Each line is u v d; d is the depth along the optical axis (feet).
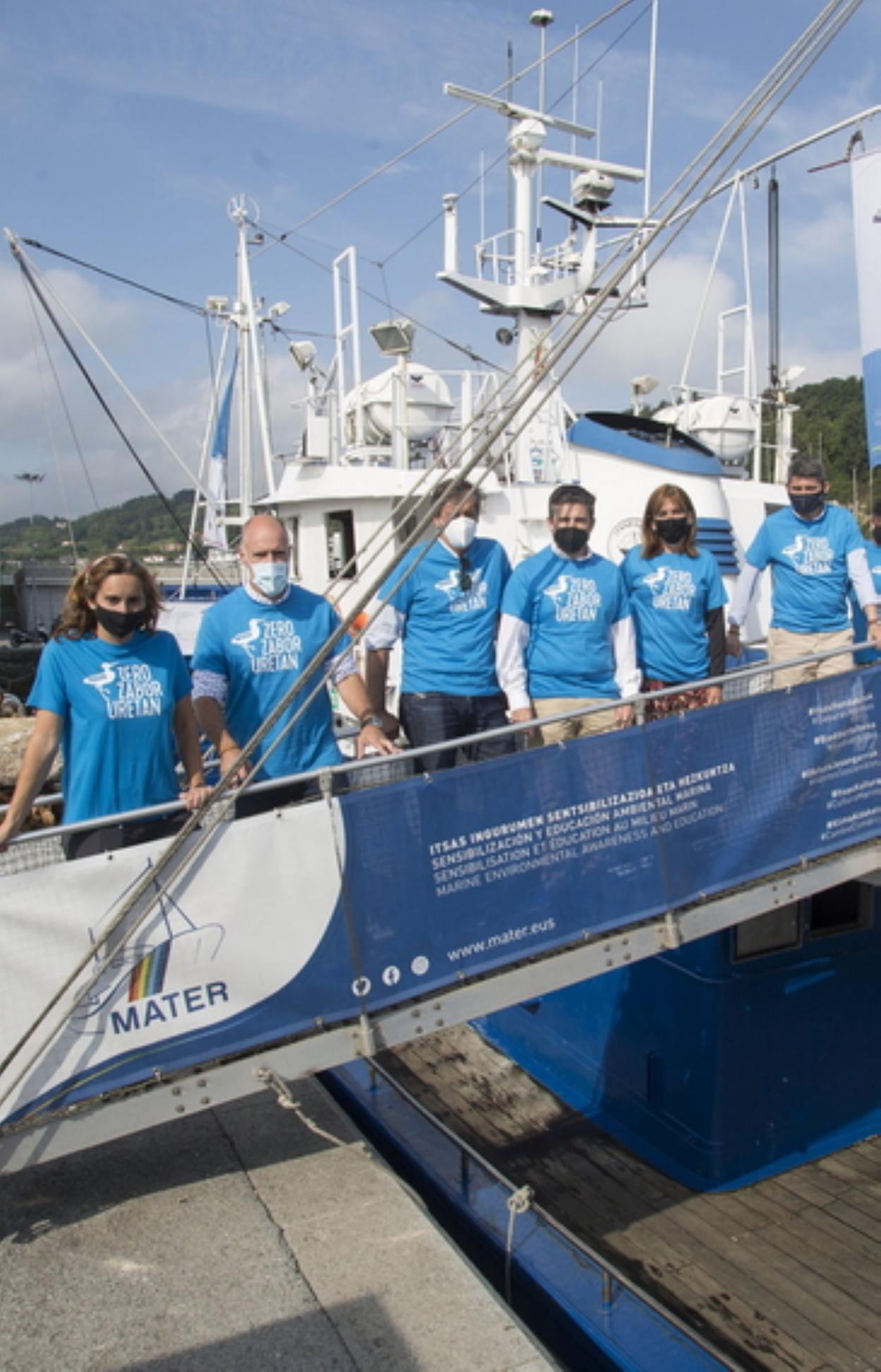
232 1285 11.30
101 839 12.88
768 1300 17.10
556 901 14.47
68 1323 10.74
